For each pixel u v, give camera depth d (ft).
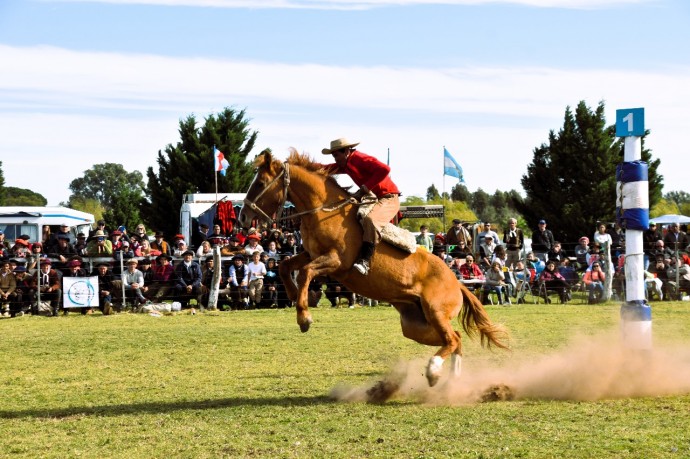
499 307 57.21
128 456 17.62
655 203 125.59
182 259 57.82
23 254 56.75
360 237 24.62
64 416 22.21
